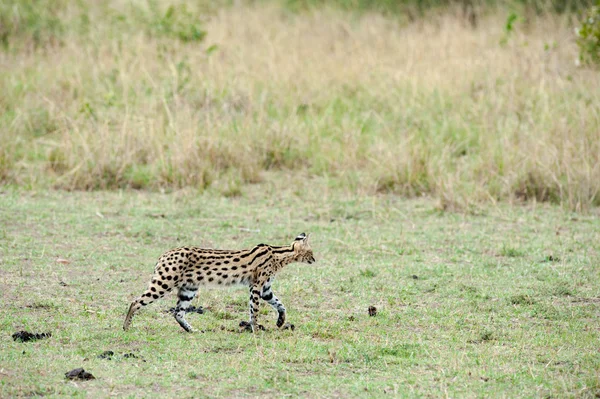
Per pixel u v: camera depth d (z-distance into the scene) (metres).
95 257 18.78
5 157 24.95
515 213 23.14
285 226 21.66
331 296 16.95
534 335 14.87
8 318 14.81
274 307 15.16
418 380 12.77
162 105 28.72
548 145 25.48
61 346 13.69
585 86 30.56
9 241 19.55
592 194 23.84
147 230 20.86
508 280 17.98
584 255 19.66
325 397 12.05
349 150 26.62
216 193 24.41
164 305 16.20
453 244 20.50
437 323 15.47
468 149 27.28
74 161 25.14
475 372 13.09
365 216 22.78
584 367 13.40
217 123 27.05
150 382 12.31
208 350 13.80
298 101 30.66
